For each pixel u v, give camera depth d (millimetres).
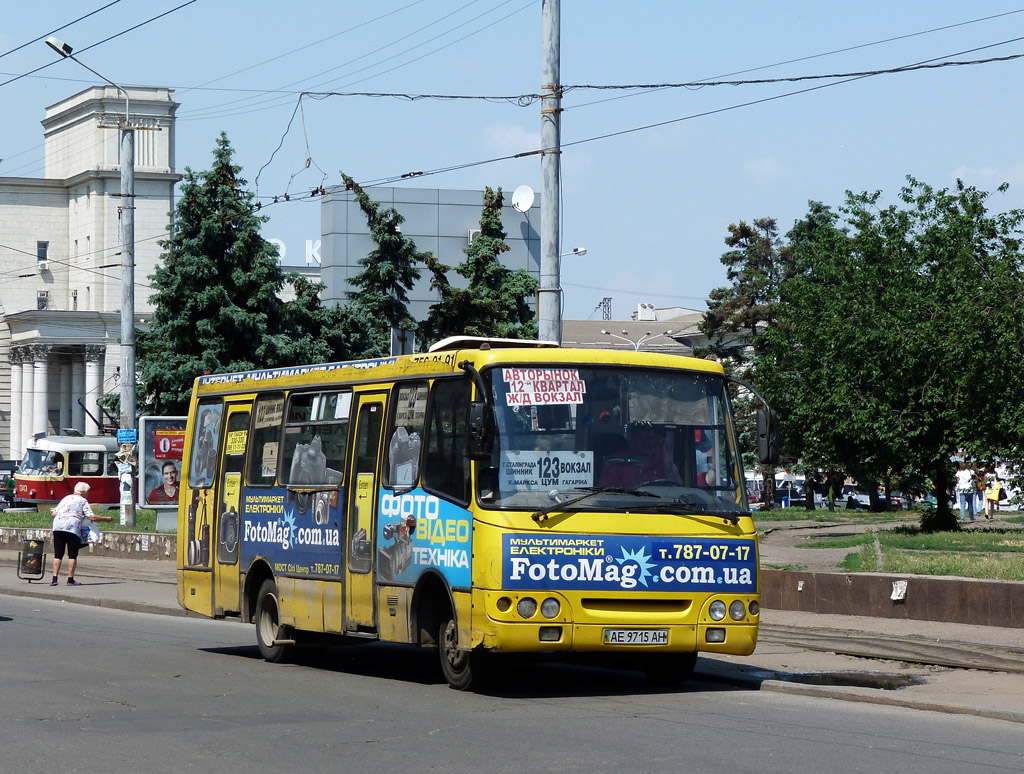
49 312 99938
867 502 72375
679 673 13750
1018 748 10047
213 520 17500
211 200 48938
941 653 15406
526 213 76188
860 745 10133
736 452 13234
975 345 31609
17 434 104062
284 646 15961
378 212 49375
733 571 12828
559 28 20969
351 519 14633
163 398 47281
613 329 124562
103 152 101562
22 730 10922
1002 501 47719
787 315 37875
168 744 10266
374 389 14578
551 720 11352
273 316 49156
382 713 11789
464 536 12664
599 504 12547
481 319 47969
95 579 29969
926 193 34875
